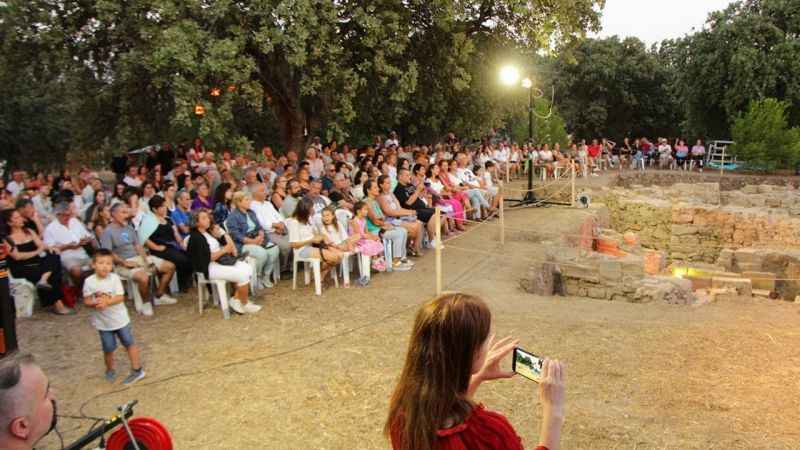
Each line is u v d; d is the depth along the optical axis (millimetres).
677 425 5070
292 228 8938
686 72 30641
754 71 27984
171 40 10477
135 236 8430
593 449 4727
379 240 9938
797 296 10656
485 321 2104
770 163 25625
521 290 9414
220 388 5906
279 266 9656
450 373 2021
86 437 3209
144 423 3383
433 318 2082
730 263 13914
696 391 5680
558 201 18828
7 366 2148
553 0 14883
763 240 16375
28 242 7910
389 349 6801
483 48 17594
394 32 13562
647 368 6207
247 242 8812
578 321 7711
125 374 6234
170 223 8773
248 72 11430
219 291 7832
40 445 4898
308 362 6469
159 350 6844
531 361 2344
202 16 11320
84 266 8438
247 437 5039
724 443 4766
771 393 5609
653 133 39312
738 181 24797
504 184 22000
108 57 12734
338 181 11820
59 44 11969
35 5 11508
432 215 11688
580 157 25672
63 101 20984
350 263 10188
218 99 11680
